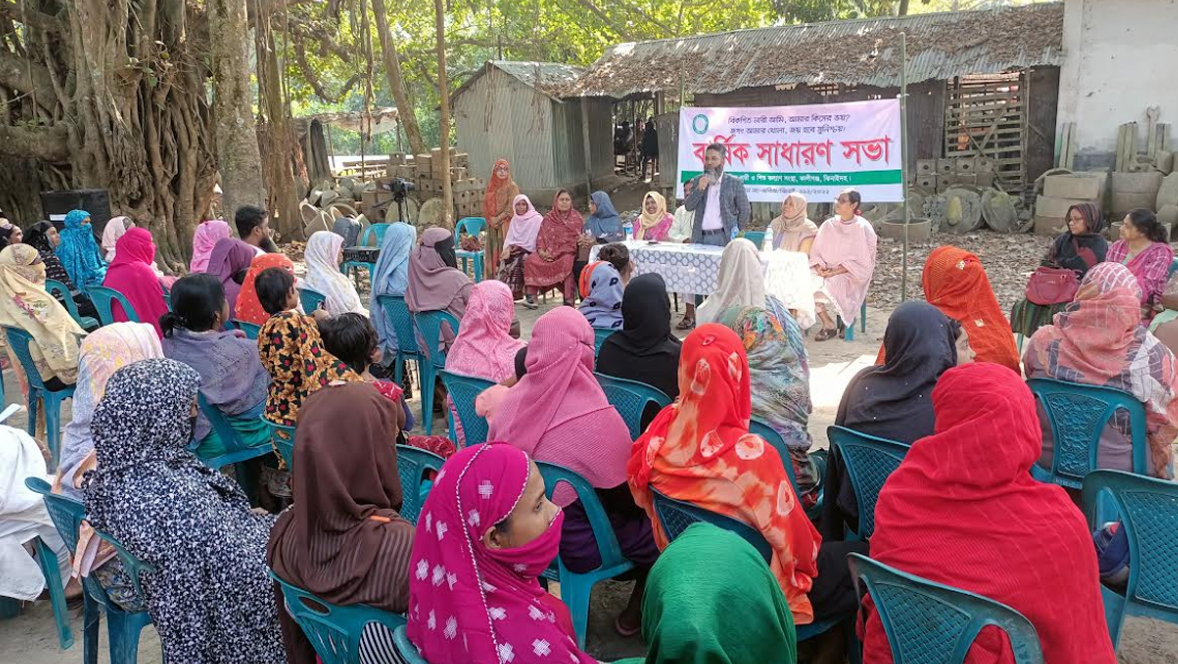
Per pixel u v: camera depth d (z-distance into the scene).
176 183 12.51
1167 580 2.72
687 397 2.80
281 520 2.52
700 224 8.16
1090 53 13.20
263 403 4.38
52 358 5.32
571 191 19.55
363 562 2.32
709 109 9.24
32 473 3.61
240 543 2.84
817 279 7.64
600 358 4.17
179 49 12.05
